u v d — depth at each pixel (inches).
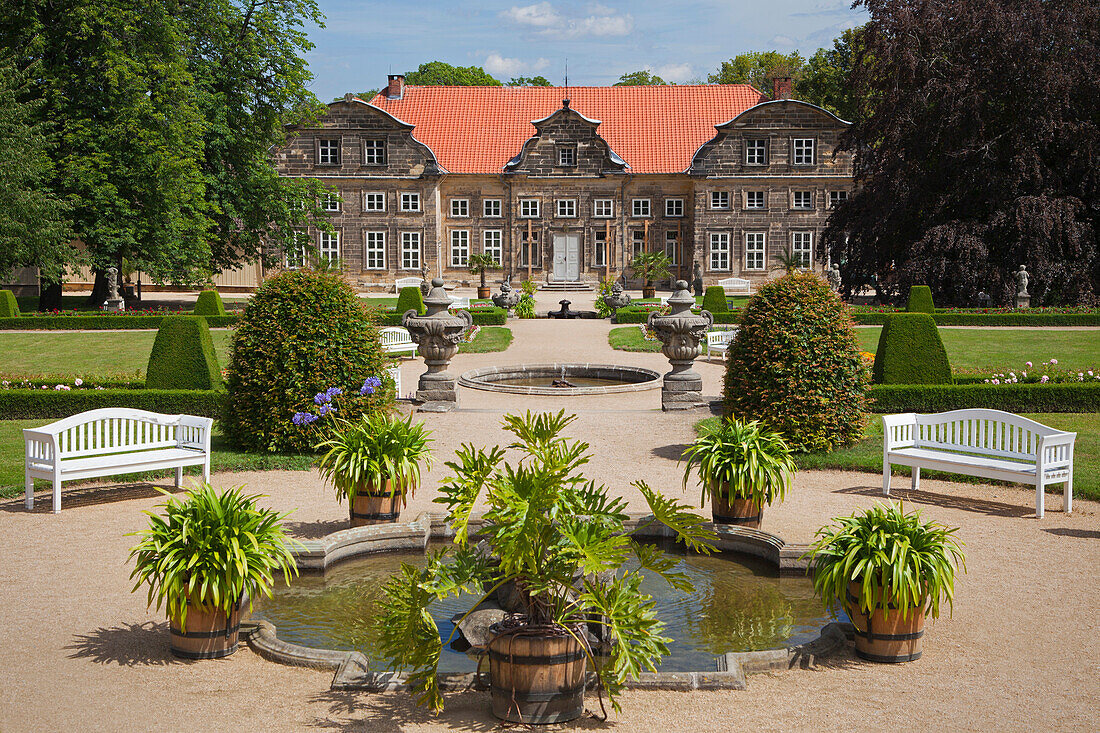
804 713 218.5
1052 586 311.7
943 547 255.0
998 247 1409.9
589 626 261.0
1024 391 629.6
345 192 2006.6
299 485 461.4
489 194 2047.2
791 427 514.3
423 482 467.2
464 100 2181.3
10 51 1284.4
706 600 310.5
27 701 224.8
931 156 1492.4
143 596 305.4
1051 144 1419.8
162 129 1298.0
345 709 222.7
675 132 2108.8
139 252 1338.6
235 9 1496.1
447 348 679.7
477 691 235.1
